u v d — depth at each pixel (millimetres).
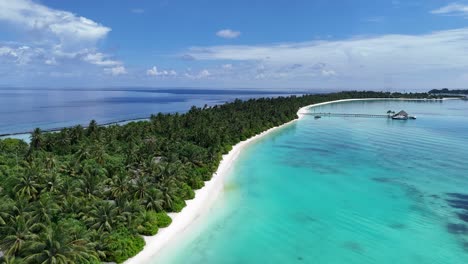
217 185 76625
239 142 127375
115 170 67438
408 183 83312
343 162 103250
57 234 37656
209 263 45281
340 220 60938
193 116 146875
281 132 159875
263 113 179875
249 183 80062
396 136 151625
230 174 86562
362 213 64312
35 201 51000
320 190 76938
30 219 41938
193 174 72250
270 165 97875
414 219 61875
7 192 54562
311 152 116625
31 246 36406
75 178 65312
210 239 51594
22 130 156750
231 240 51750
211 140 103688
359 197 73000
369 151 119562
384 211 65500
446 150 122125
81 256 37125
